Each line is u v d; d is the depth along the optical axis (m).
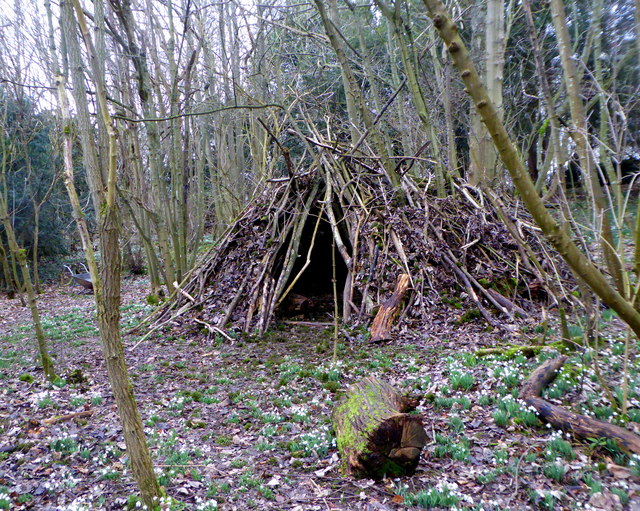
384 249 9.09
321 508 3.43
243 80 16.34
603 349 5.88
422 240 9.05
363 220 9.62
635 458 3.60
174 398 5.73
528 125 13.06
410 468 3.77
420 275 8.64
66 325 10.91
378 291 8.65
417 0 13.96
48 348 8.69
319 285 11.42
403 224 9.38
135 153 13.91
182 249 11.91
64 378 6.71
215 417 5.23
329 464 4.05
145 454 3.29
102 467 4.11
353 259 9.15
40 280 19.02
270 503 3.52
